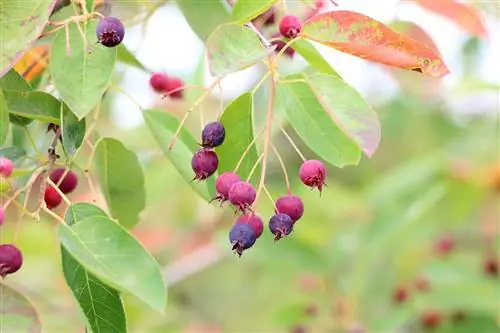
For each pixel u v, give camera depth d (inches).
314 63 20.7
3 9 18.2
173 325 35.9
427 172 32.5
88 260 17.6
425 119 37.7
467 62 35.0
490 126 35.7
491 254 32.9
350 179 39.7
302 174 19.7
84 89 18.6
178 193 37.1
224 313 41.3
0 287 17.8
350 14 18.5
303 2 20.6
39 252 32.5
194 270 33.6
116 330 18.7
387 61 18.8
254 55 18.4
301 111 20.4
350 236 32.4
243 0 19.4
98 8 21.1
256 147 20.1
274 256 30.5
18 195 19.8
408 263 33.3
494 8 28.6
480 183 32.8
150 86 23.5
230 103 19.9
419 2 25.2
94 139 22.0
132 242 17.8
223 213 37.0
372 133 18.6
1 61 18.0
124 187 22.3
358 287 31.4
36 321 17.8
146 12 22.5
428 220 33.1
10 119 19.6
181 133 21.8
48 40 20.7
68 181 20.4
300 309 31.5
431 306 30.0
